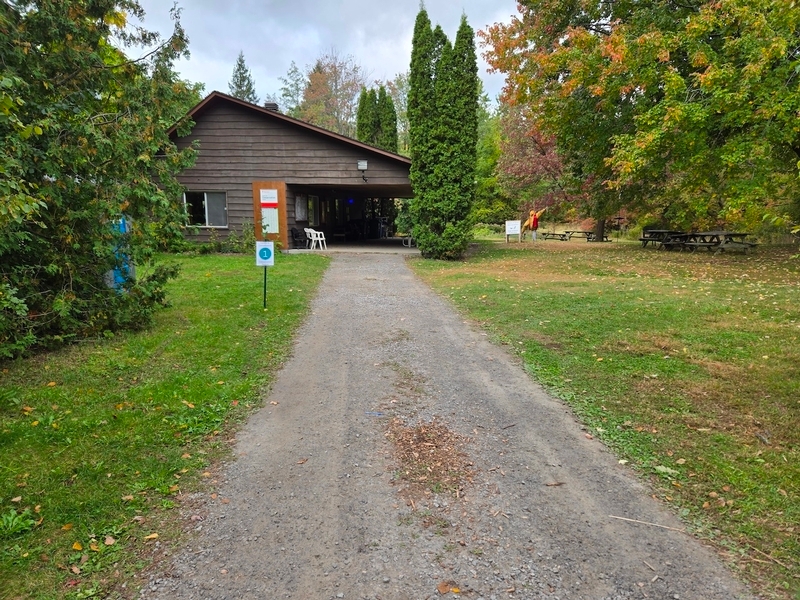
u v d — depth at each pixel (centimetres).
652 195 1786
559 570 241
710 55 1045
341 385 486
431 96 1409
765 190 1116
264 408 433
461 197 1433
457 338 647
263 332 652
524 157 2475
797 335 602
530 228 2816
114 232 603
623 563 245
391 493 308
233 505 294
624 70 1148
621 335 623
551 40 1438
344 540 263
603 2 1376
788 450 346
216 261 1329
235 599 222
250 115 1631
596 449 362
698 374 489
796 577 233
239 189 1658
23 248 522
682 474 322
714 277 1074
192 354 551
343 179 1642
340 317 754
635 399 439
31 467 318
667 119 1029
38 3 528
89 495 293
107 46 638
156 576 236
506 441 375
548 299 838
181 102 721
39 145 527
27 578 230
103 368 496
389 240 2519
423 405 440
